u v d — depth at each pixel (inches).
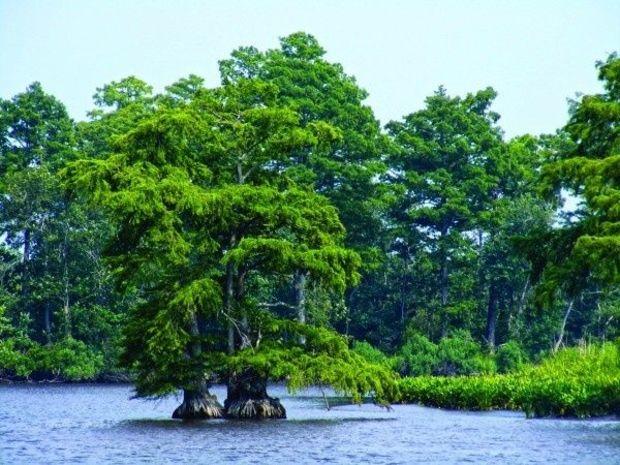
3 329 4626.0
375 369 2396.7
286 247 2349.9
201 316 2438.5
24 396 3587.6
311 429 2134.6
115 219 2329.0
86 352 4731.8
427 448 1790.1
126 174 2329.0
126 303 4803.2
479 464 1581.0
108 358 4763.8
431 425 2255.2
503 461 1614.2
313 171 4712.1
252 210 2393.0
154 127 2368.4
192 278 2348.7
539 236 2480.3
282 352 2325.3
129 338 2333.9
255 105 2765.7
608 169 2265.0
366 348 4466.0
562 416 2470.5
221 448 1775.3
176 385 2309.3
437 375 4434.1
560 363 3026.6
